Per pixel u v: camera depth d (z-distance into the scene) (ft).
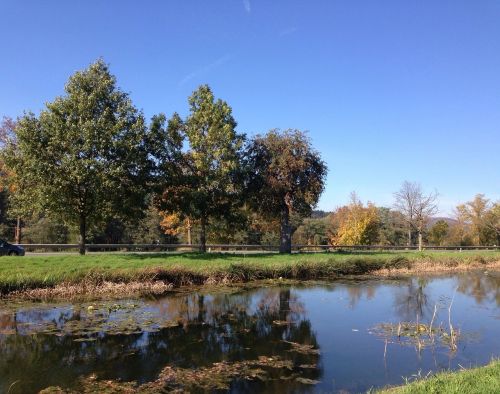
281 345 39.37
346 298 63.36
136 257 80.28
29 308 51.21
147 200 92.17
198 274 70.44
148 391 28.17
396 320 50.06
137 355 35.83
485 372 25.94
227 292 65.16
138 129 82.28
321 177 109.81
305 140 106.83
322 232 224.33
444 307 58.54
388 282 80.53
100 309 51.34
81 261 71.10
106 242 160.86
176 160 94.79
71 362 33.94
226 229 119.44
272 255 95.86
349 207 189.26
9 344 38.22
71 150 75.97
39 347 37.55
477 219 212.23
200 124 95.96
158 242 173.88
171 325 45.37
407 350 38.22
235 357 35.70
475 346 39.73
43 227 144.56
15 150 80.48
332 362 34.73
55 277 60.03
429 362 35.06
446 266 109.19
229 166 94.02
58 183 76.07
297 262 82.28
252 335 42.68
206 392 28.22
